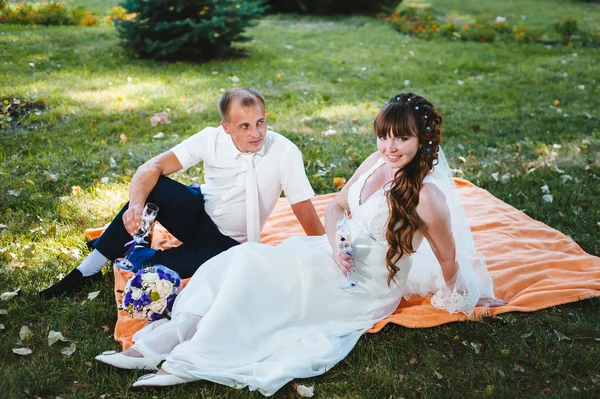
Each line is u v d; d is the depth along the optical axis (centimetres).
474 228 429
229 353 281
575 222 454
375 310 319
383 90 827
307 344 295
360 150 591
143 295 305
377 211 299
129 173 509
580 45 1189
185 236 363
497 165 566
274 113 700
